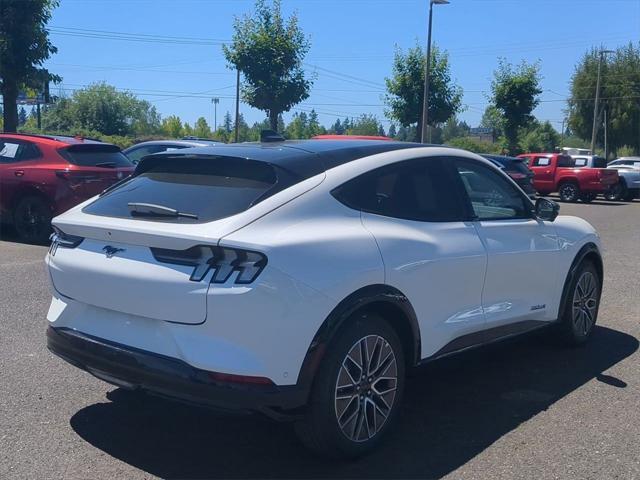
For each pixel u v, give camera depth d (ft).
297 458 13.19
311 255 12.03
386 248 13.30
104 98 182.29
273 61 71.56
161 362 11.79
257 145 15.08
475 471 12.71
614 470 12.82
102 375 12.84
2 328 20.47
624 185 89.51
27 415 14.71
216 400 11.43
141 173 15.08
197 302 11.49
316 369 12.06
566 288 19.24
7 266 29.35
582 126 174.09
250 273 11.41
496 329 16.47
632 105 166.40
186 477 12.36
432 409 15.66
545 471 12.73
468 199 16.07
